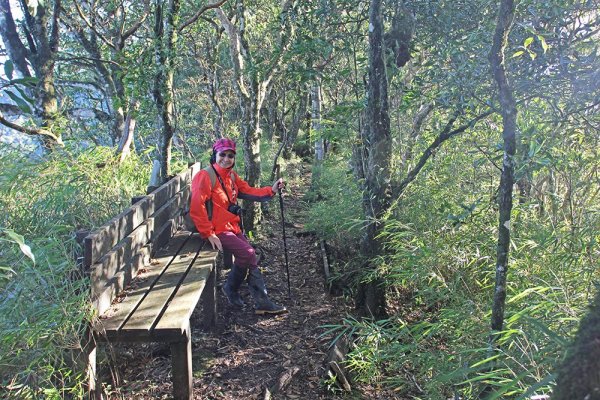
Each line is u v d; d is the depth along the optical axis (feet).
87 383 9.89
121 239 12.34
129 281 12.53
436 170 16.79
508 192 8.75
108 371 12.32
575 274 10.93
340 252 21.59
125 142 23.44
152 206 14.98
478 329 10.63
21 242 8.03
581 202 13.99
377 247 15.56
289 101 54.34
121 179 20.15
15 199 15.56
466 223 12.88
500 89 8.72
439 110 15.83
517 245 12.20
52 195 15.46
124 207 17.87
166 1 21.56
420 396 11.72
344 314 16.62
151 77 20.97
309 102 45.91
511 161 8.70
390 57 14.94
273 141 50.57
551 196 13.87
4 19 21.40
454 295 11.96
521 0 11.10
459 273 12.69
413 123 18.38
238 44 25.62
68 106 33.86
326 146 44.73
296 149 57.82
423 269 12.71
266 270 21.56
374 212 15.33
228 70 40.14
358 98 17.70
